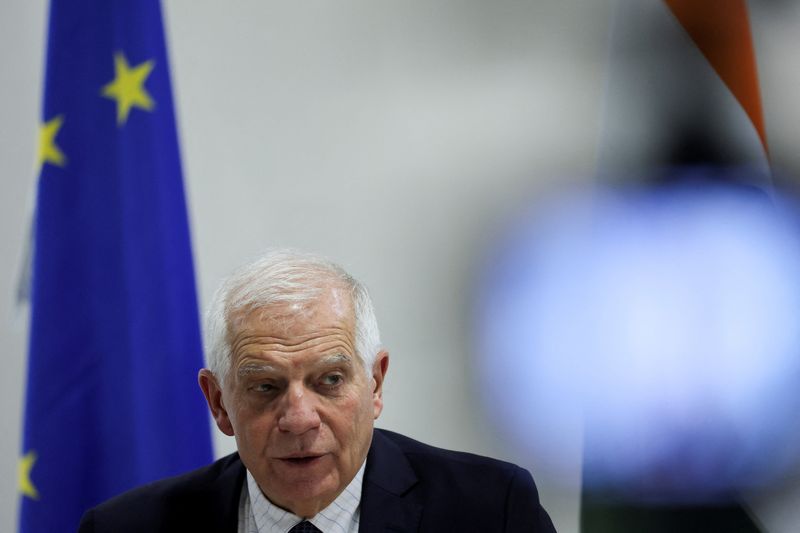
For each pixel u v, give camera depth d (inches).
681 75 349.1
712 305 342.6
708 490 338.6
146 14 319.0
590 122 359.9
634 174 352.2
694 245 344.8
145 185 312.2
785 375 337.4
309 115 375.2
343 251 371.2
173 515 220.1
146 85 316.2
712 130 346.6
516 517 214.8
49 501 300.8
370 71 374.0
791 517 335.3
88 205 309.3
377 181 371.9
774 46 350.3
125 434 304.3
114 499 227.9
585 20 362.3
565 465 353.4
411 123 371.2
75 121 311.4
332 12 375.6
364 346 197.2
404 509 211.9
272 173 375.6
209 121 377.1
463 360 362.6
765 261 341.1
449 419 362.3
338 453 192.1
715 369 341.1
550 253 358.0
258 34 377.7
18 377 377.1
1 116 381.4
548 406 354.9
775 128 348.8
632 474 343.6
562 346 354.3
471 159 367.2
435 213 368.2
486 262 363.6
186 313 315.0
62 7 314.0
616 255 350.6
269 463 191.8
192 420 312.8
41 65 382.3
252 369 188.7
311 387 190.7
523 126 364.8
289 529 206.2
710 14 345.4
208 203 375.2
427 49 371.9
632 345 347.6
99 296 306.8
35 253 308.2
